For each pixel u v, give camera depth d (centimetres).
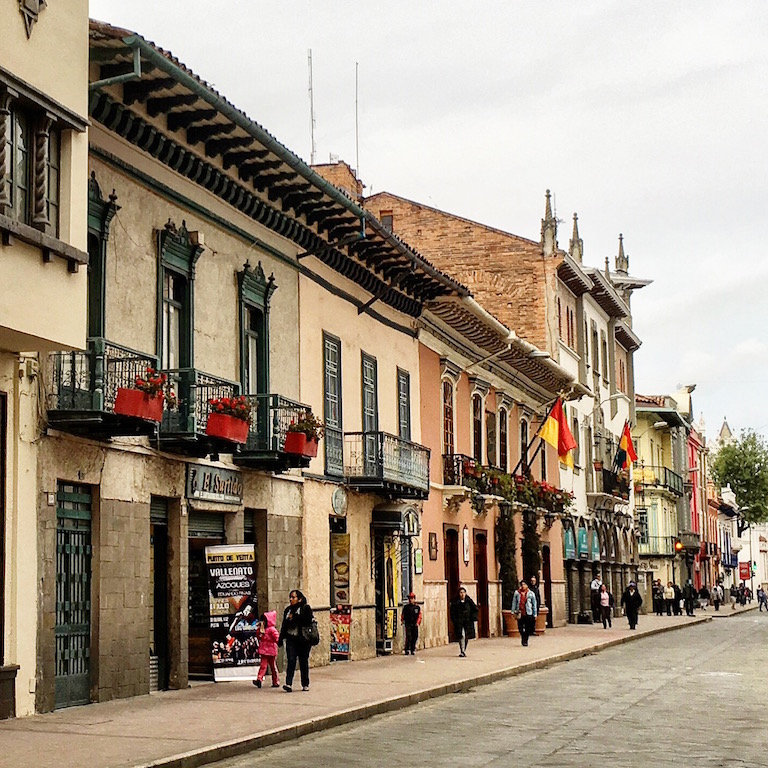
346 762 1354
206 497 2133
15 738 1418
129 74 1723
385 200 5222
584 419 5791
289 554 2488
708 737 1588
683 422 8719
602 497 5847
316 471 2645
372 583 2956
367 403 2981
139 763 1242
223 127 2055
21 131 1556
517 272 5056
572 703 2036
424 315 3406
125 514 1884
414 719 1798
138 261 1955
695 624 5834
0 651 1589
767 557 15588
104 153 1858
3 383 1611
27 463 1652
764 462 11219
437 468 3525
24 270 1516
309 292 2639
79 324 1619
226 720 1612
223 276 2247
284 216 2456
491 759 1377
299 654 2033
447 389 3706
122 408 1705
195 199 2147
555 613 4984
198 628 2188
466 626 3014
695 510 9888
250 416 2106
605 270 6769
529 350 4094
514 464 4456
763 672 2739
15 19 1527
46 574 1681
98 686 1795
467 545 3819
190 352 2098
